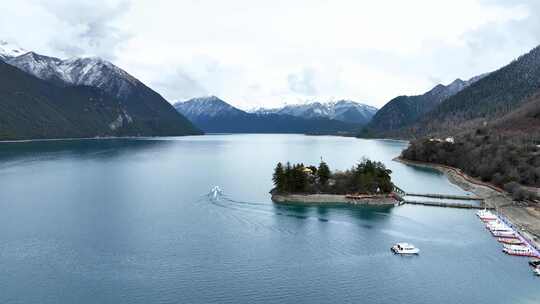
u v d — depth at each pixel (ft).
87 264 364.79
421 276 351.05
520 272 359.05
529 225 481.46
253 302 308.40
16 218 492.54
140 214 518.37
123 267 360.07
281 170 629.51
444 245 419.95
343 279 345.10
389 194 614.34
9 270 351.25
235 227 472.03
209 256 386.11
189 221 492.13
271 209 553.23
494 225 469.57
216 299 311.47
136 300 307.99
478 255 394.32
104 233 443.73
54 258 375.66
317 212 539.70
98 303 303.48
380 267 367.66
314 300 312.29
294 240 431.02
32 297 309.22
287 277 346.74
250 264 370.53
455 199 618.85
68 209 536.83
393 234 451.94
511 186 623.77
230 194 640.99
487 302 311.47
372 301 311.88
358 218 512.63
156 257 381.81
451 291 326.85
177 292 319.88
